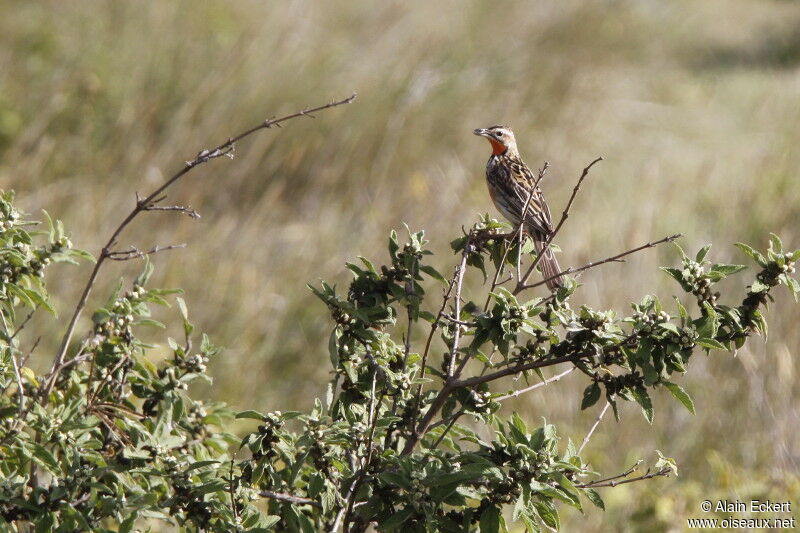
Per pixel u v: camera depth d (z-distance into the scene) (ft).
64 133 47.03
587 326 16.24
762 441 32.91
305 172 48.39
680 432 33.55
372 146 50.93
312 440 16.05
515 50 65.57
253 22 56.13
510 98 60.59
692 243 47.98
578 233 47.85
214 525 16.26
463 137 55.26
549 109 62.23
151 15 53.93
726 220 49.80
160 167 45.75
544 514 15.98
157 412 17.51
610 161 61.93
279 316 37.86
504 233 19.13
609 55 76.48
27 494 16.63
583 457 30.83
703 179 59.21
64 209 41.11
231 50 51.70
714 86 81.87
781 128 69.31
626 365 16.35
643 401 15.84
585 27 75.56
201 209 44.70
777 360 35.45
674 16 97.50
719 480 29.86
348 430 16.35
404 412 17.84
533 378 35.24
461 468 15.85
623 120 69.67
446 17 67.56
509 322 16.05
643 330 15.64
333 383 17.74
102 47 51.52
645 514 27.89
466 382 16.92
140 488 15.92
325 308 38.78
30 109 47.62
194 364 17.39
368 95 52.70
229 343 36.11
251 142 48.03
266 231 43.68
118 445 17.61
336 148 49.75
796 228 47.09
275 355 36.63
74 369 17.90
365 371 17.65
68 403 16.79
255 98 49.75
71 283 35.68
